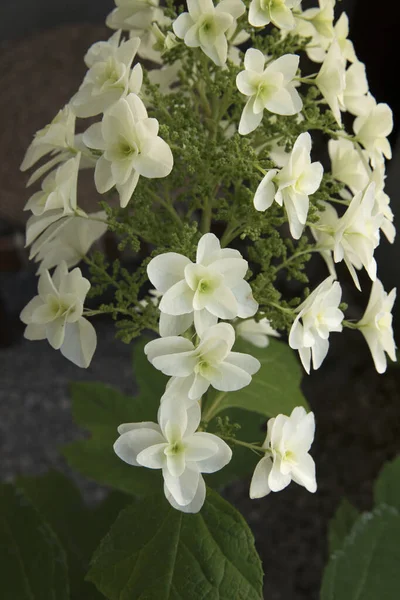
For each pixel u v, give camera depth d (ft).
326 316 1.37
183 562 1.41
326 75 1.41
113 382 3.51
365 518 1.75
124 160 1.31
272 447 1.34
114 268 1.47
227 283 1.29
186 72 1.48
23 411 3.44
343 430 3.29
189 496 1.30
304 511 3.12
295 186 1.31
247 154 1.35
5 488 1.76
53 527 2.03
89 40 2.06
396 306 3.06
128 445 1.31
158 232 1.44
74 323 1.38
